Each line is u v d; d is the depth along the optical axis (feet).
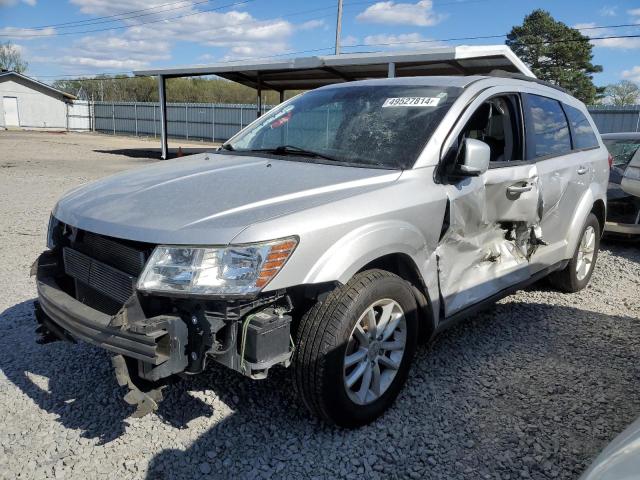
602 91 171.42
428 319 11.20
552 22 170.19
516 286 13.96
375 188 10.20
